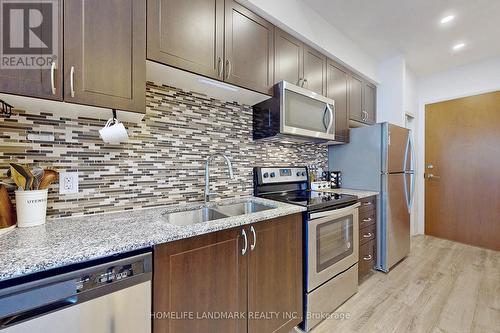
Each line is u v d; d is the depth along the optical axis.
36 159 1.10
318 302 1.60
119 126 1.11
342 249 1.82
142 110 1.08
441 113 3.38
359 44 2.62
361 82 2.77
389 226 2.38
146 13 1.11
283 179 2.14
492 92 2.95
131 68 1.05
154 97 1.46
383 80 3.03
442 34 2.44
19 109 1.06
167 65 1.19
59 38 0.89
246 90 1.60
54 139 1.15
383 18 2.17
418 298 1.90
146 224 1.06
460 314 1.69
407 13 2.10
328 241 1.70
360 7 2.02
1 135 1.03
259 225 1.26
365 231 2.24
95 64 0.96
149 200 1.44
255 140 2.03
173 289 0.94
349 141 2.61
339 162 2.74
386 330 1.54
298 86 1.89
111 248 0.78
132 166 1.38
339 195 2.03
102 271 0.76
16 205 0.98
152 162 1.46
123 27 1.04
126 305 0.81
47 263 0.67
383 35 2.45
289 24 1.78
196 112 1.66
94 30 0.96
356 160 2.58
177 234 0.93
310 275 1.54
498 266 2.48
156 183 1.47
